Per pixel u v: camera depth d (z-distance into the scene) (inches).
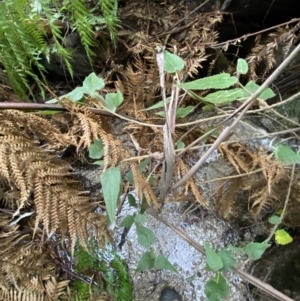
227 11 22.8
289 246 20.0
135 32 23.7
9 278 17.8
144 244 16.5
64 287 19.4
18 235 19.5
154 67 21.2
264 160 18.0
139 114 19.6
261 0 22.4
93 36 22.8
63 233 18.3
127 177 17.1
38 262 19.0
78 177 22.2
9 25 18.5
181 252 21.1
